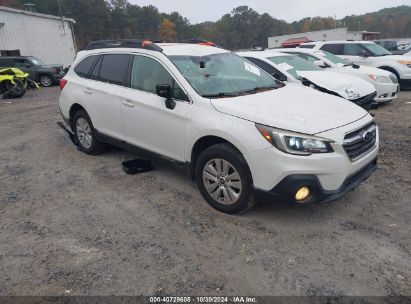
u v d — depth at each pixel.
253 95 4.16
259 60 7.92
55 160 5.89
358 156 3.60
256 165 3.47
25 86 15.26
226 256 3.25
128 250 3.37
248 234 3.57
